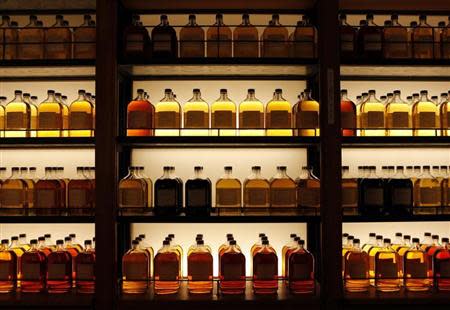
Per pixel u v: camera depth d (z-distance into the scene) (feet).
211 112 7.03
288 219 6.40
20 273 6.75
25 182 6.96
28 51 7.00
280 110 6.76
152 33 6.89
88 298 6.31
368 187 6.66
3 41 7.04
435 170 7.66
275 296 6.37
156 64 6.64
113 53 6.44
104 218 6.31
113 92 6.41
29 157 7.91
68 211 6.73
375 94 7.83
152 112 6.87
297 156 7.81
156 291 6.51
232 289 6.49
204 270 6.49
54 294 6.50
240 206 6.65
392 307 6.26
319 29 6.47
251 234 7.76
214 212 7.06
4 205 6.78
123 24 7.36
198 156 7.82
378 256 6.59
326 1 6.46
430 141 6.55
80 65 6.63
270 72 7.50
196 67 7.02
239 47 6.91
